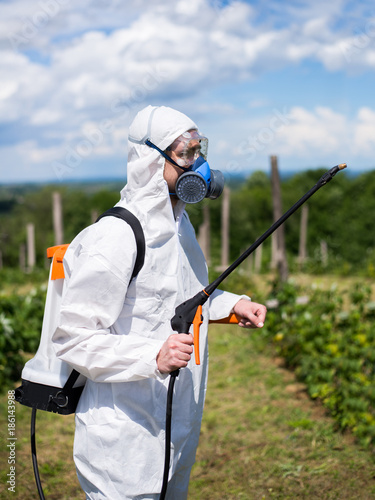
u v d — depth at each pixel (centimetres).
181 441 184
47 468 346
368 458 338
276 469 335
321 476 321
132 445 170
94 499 175
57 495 316
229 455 363
